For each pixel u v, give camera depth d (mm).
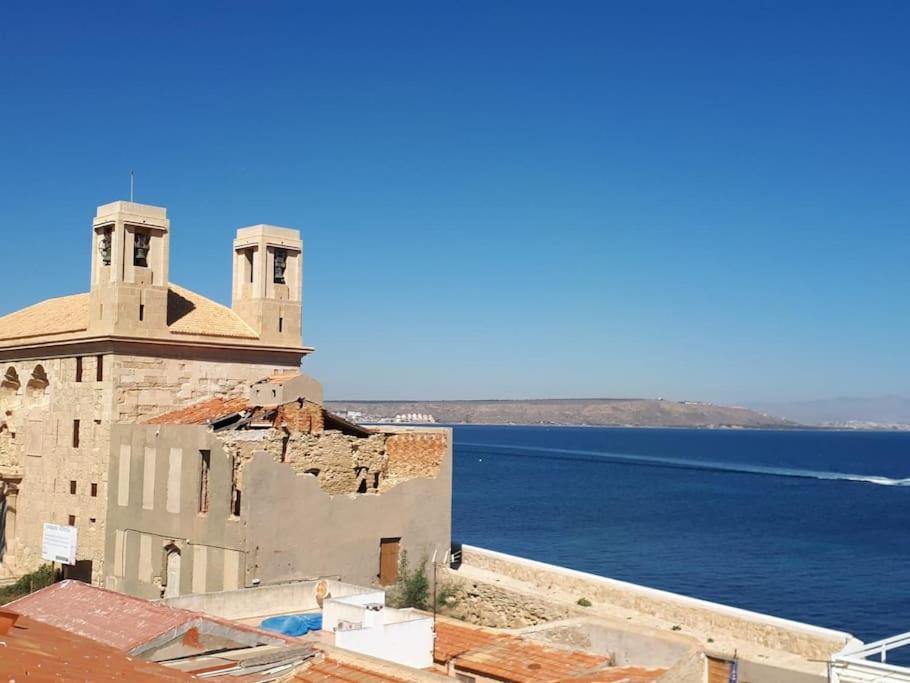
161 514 50844
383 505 52031
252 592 39156
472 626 37031
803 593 84938
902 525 136375
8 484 63219
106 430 55094
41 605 29281
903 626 72438
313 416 51188
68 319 61344
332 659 24438
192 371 57812
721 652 30422
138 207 55969
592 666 30406
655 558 104500
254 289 61469
